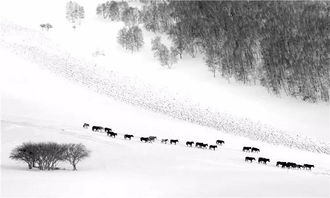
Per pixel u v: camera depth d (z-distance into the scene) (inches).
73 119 3161.9
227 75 5004.9
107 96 4229.8
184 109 4079.7
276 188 1312.7
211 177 1590.8
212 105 4254.4
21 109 3253.0
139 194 1194.0
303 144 3282.5
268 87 4702.3
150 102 4212.6
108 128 2763.3
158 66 5423.2
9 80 4101.9
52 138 2378.2
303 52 4968.0
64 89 4183.1
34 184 1305.4
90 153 2148.1
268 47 5201.8
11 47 5374.0
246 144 2970.0
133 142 2527.1
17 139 2325.3
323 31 5374.0
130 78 4950.8
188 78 5036.9
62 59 5319.9
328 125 3831.2
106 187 1296.8
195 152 2372.0
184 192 1234.6
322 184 1407.5
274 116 4065.0
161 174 1660.9
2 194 1133.1
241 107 4259.4
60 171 1710.1
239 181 1485.0
